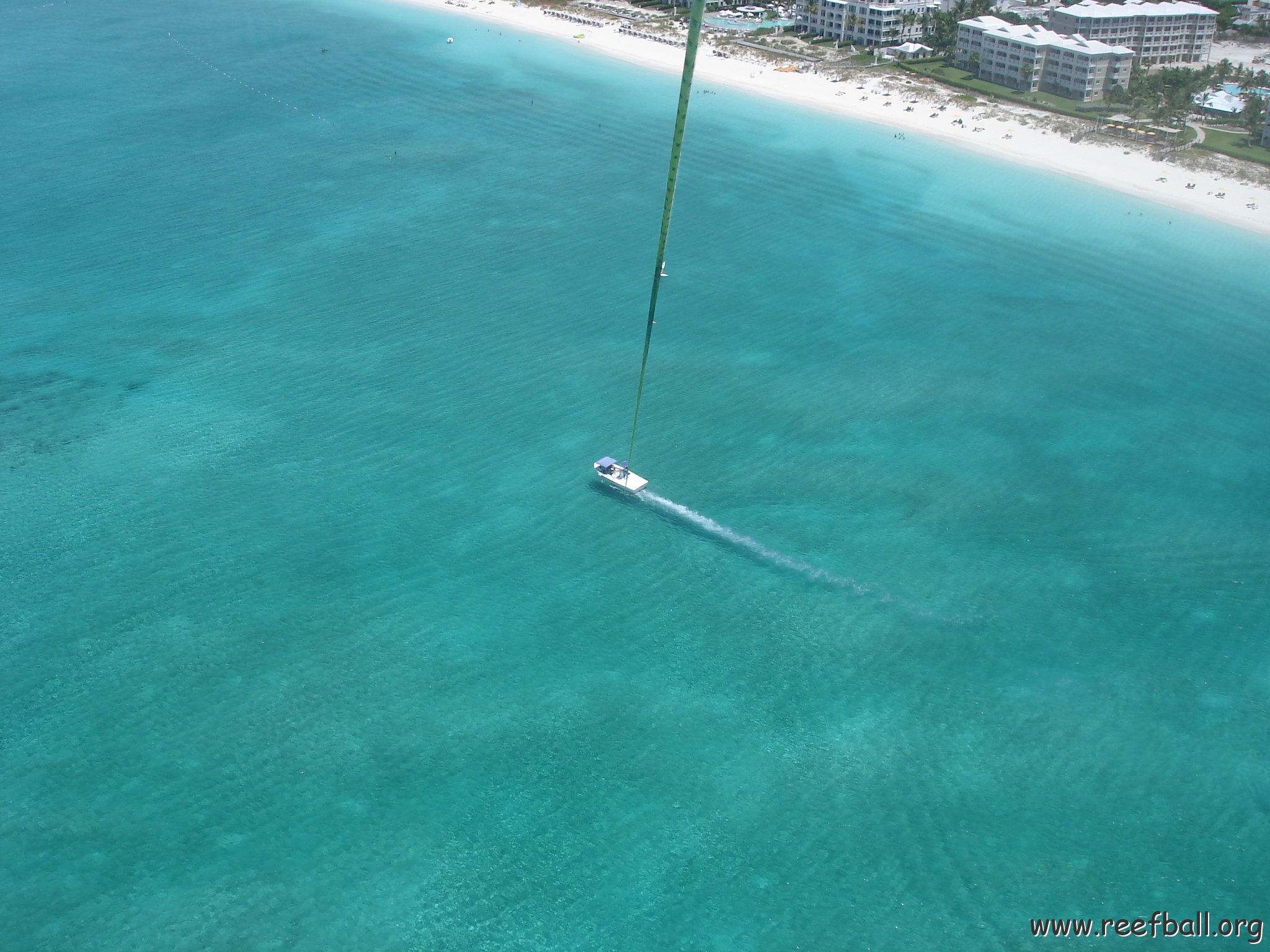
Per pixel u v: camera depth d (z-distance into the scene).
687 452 132.62
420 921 80.69
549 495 124.31
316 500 121.44
